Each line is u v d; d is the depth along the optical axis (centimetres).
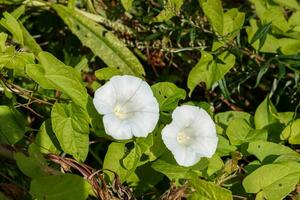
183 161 46
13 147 47
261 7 61
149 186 49
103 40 60
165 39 61
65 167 47
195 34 60
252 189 47
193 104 53
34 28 65
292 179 47
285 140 53
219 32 57
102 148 55
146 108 47
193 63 63
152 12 61
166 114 49
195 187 46
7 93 49
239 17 57
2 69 49
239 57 58
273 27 59
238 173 50
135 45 62
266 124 53
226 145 51
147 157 48
